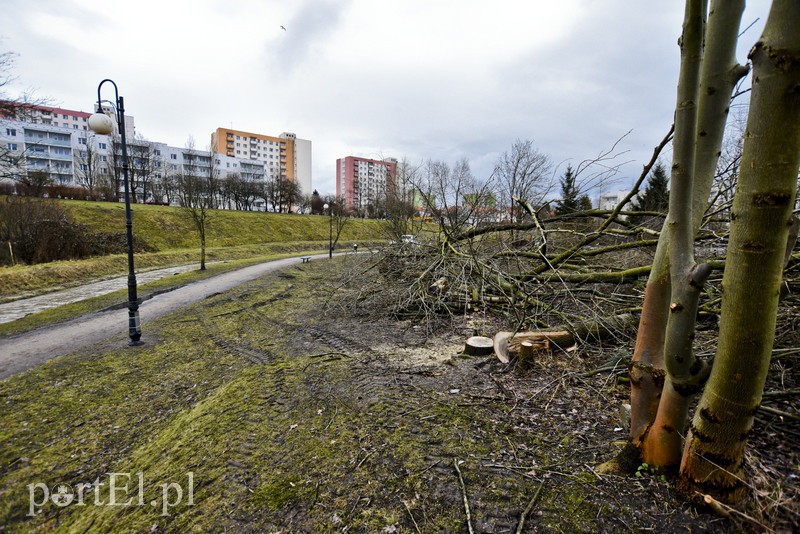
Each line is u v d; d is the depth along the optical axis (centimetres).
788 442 241
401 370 452
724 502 179
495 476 245
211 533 229
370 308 840
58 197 2995
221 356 635
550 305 557
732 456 174
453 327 642
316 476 266
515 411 330
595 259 756
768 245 136
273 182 5209
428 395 372
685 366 182
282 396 402
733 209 147
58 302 1142
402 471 260
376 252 1061
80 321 911
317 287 1272
